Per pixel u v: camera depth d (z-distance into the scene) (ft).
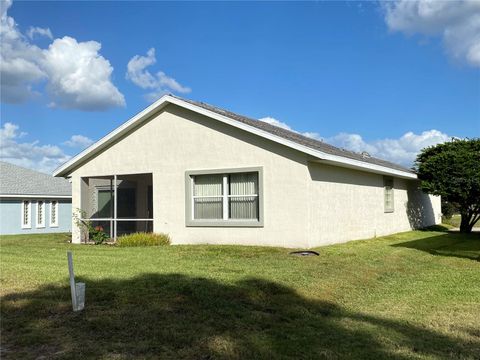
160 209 54.13
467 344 19.21
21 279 28.99
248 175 49.65
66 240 64.69
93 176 59.41
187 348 17.54
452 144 72.18
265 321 21.24
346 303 25.99
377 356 17.42
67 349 17.29
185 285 26.68
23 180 103.81
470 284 31.32
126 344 17.81
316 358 17.08
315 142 64.85
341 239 53.62
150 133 55.21
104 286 26.61
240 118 57.06
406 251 46.52
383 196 68.95
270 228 47.62
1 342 18.02
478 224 108.17
